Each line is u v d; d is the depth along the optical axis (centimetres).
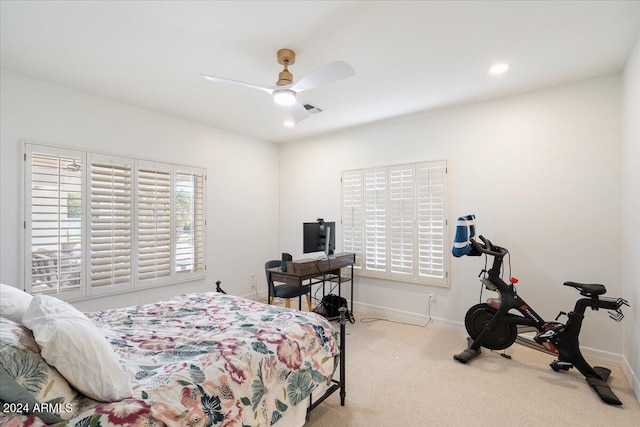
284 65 247
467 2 189
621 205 279
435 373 267
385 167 422
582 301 255
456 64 267
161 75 286
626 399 229
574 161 301
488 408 218
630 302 251
